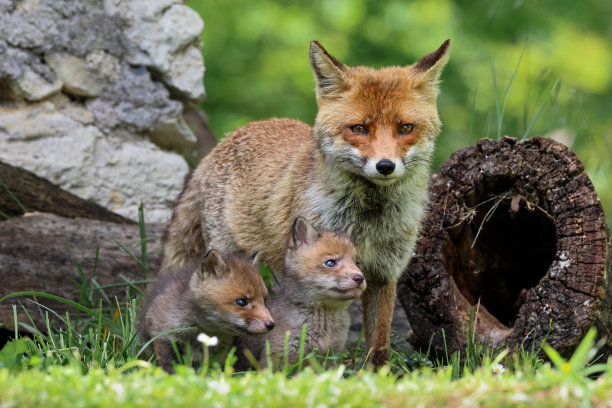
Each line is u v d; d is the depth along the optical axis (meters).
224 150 11.74
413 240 10.16
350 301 9.34
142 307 10.23
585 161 16.55
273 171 10.71
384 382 6.54
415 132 9.77
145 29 14.44
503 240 11.55
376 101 9.66
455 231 10.89
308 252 9.22
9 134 13.23
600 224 9.83
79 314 10.98
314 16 31.66
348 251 9.22
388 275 10.12
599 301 9.73
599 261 9.76
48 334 10.06
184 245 12.05
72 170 13.70
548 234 11.16
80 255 12.23
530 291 10.08
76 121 13.97
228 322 8.77
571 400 6.00
